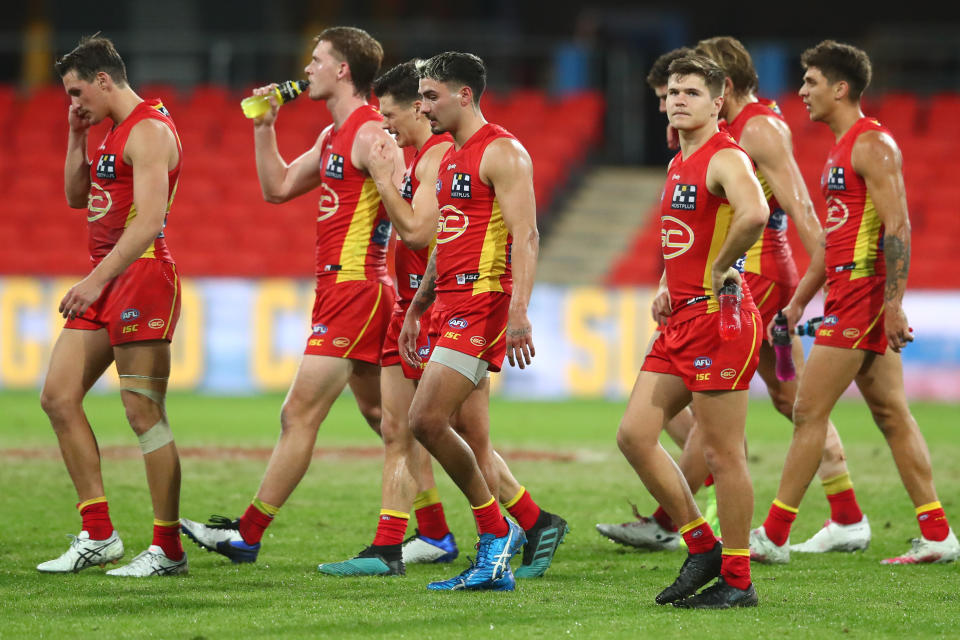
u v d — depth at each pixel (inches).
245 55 3117.6
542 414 1876.2
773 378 890.1
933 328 2030.0
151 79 3120.1
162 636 575.8
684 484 669.9
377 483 1161.4
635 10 3523.6
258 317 2145.7
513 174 689.0
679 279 664.4
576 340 2132.1
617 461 1338.6
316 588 703.7
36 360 2134.6
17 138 2787.9
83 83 748.0
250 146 2787.9
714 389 645.3
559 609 641.6
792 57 3164.4
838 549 864.9
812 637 581.6
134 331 740.0
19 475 1174.3
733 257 631.2
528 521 756.0
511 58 3380.9
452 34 3346.5
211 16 3166.8
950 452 1417.3
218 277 2402.8
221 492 1088.8
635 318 2113.7
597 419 1807.3
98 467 757.9
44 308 2134.6
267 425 1686.8
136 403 742.5
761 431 1660.9
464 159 701.3
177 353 2154.3
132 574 738.2
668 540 863.1
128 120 745.6
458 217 703.7
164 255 761.0
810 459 800.3
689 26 3528.5
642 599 674.8
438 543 820.0
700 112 656.4
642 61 3511.3
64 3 3181.6
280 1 3228.3
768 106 870.4
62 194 2632.9
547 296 2144.4
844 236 802.2
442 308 711.1
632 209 2800.2
